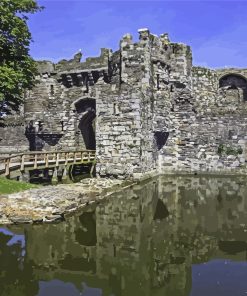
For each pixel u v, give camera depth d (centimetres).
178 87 3438
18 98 2642
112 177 2862
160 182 2836
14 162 2516
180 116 3434
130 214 1716
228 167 3325
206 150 3384
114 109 2869
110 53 3544
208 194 2273
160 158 3444
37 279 966
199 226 1512
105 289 916
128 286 934
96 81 3575
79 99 3625
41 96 3719
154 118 3195
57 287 920
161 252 1189
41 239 1293
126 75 3138
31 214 1522
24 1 2502
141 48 3098
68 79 3656
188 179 3023
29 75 2656
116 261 1103
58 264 1070
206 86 3834
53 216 1537
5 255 1130
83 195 1941
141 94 2875
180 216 1688
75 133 3650
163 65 3288
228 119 3334
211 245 1266
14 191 1873
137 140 2816
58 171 3102
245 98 3962
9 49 2516
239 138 3306
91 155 3259
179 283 952
